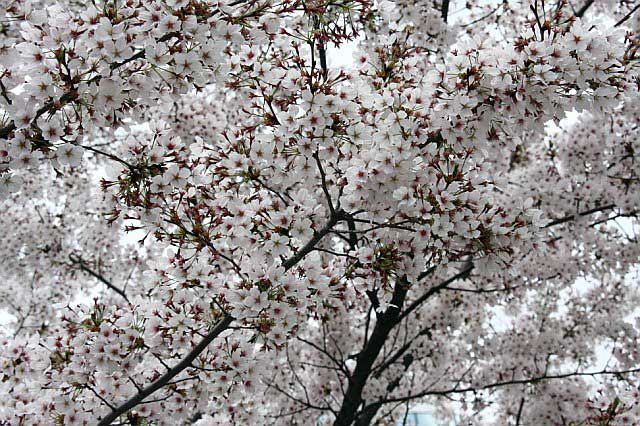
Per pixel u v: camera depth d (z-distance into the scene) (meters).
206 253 4.51
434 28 8.06
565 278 9.31
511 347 10.15
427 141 4.24
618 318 10.30
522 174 9.45
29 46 3.23
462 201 4.11
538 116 4.02
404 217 4.31
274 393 9.43
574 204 8.71
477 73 3.80
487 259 4.39
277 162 4.33
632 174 8.57
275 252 4.15
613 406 7.09
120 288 11.41
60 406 4.63
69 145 3.41
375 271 4.45
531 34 3.81
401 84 4.56
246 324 4.40
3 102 3.23
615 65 3.79
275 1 3.84
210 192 4.73
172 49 3.53
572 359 10.38
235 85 4.33
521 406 10.09
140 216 4.09
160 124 4.25
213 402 6.14
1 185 3.35
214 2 3.57
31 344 5.07
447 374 10.55
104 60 3.30
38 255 10.20
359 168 4.10
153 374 5.01
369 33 6.57
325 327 9.01
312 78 4.02
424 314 9.52
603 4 9.00
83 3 7.01
